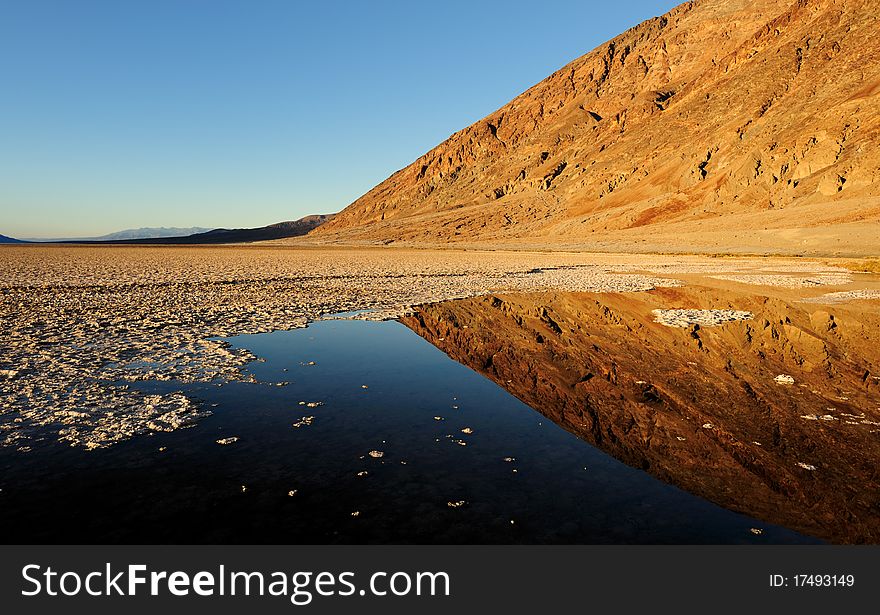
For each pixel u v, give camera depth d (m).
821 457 6.16
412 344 13.08
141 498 5.08
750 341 13.09
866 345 12.51
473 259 53.56
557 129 164.62
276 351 12.10
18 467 5.70
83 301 19.09
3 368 9.55
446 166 192.50
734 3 164.12
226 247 110.50
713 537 4.43
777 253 47.91
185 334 13.62
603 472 5.77
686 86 139.62
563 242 88.00
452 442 6.70
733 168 84.00
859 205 57.09
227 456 6.14
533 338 13.80
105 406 7.77
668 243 66.88
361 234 150.62
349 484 5.45
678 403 8.31
